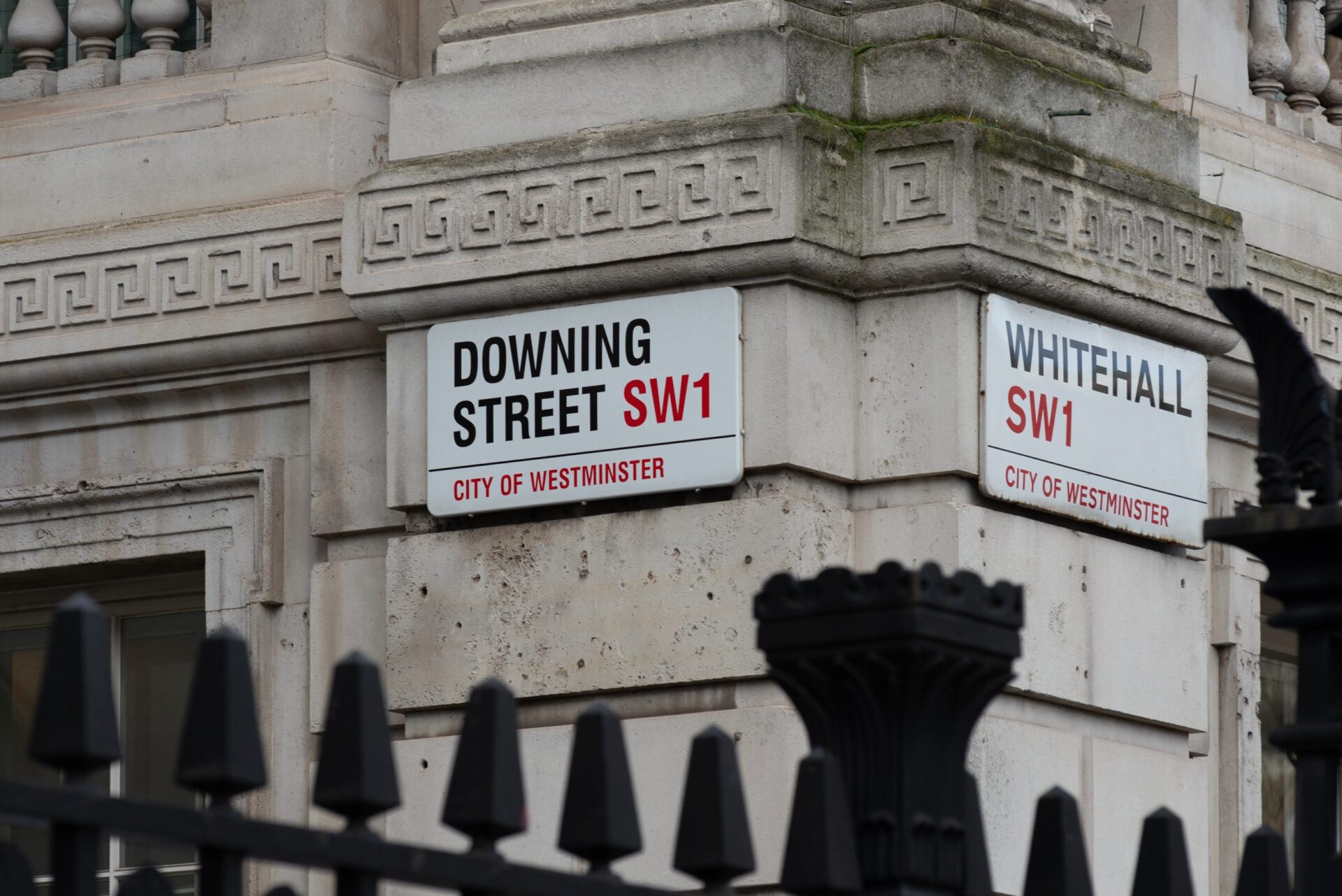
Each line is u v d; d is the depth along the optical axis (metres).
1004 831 15.47
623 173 15.77
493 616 16.06
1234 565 18.66
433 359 16.38
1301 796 9.12
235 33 17.91
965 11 16.11
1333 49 20.94
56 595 18.86
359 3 17.69
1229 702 18.56
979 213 15.50
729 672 15.22
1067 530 16.22
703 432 15.48
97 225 18.00
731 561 15.31
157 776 18.30
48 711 6.27
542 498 15.95
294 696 17.27
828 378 15.58
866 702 7.92
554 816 15.70
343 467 17.08
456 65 16.72
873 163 15.66
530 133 16.30
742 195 15.41
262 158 17.48
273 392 17.53
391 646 16.36
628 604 15.63
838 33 16.16
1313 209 19.73
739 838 7.45
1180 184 17.39
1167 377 17.09
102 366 17.80
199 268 17.50
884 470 15.61
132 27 19.16
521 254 16.03
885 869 7.86
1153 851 8.59
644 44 16.08
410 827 16.16
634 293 15.82
